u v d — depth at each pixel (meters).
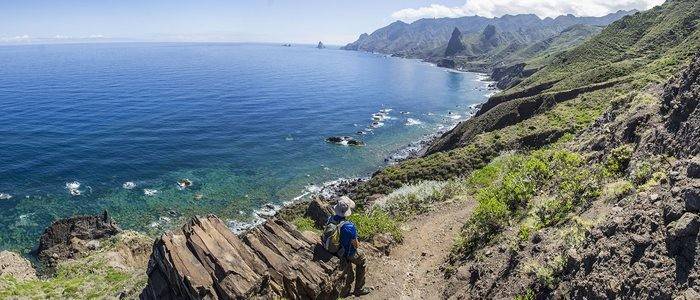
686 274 7.25
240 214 51.19
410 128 99.25
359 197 48.81
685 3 129.88
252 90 161.50
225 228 10.37
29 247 42.56
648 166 11.88
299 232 11.13
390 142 86.62
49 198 54.16
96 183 59.69
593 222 10.90
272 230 11.08
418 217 24.00
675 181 9.42
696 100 12.02
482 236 16.16
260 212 51.81
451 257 16.31
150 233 46.00
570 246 10.51
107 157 71.38
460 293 13.20
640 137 14.65
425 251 17.92
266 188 59.88
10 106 116.94
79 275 31.73
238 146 80.88
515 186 18.28
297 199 56.12
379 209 29.50
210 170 66.81
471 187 29.16
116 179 61.44
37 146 76.25
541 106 68.12
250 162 71.44
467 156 50.19
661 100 15.80
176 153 75.12
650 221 8.77
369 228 18.86
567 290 9.60
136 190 57.66
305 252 10.47
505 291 11.41
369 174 67.06
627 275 8.26
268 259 9.94
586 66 120.19
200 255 9.41
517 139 49.03
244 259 9.54
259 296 8.73
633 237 8.70
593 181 13.91
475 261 14.52
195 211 51.66
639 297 7.74
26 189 56.72
